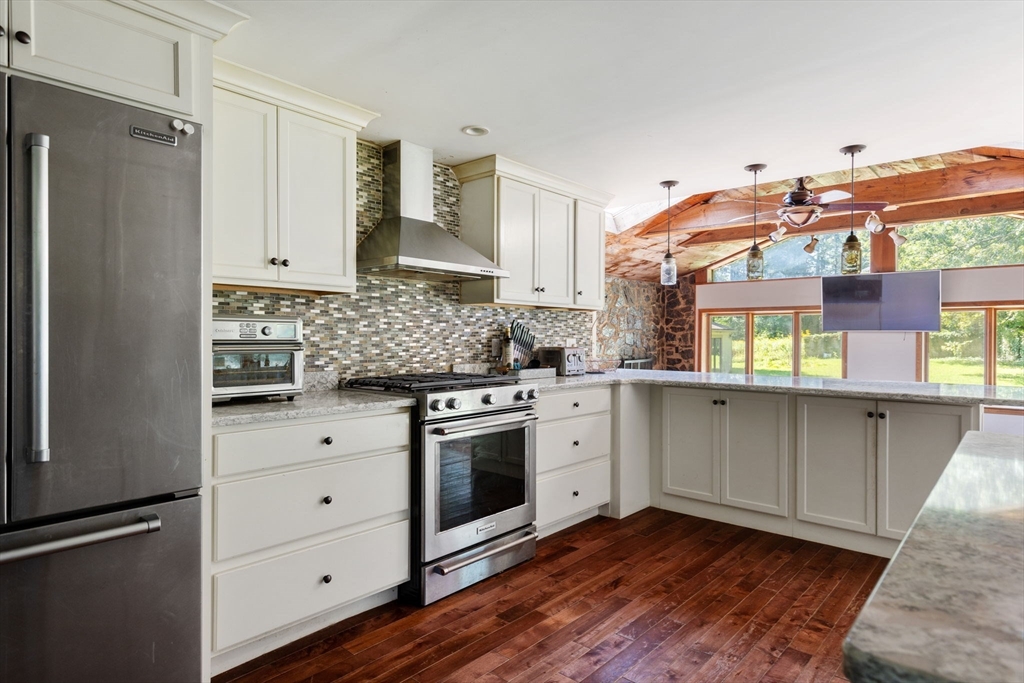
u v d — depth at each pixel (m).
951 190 5.16
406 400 2.47
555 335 4.43
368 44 2.15
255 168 2.35
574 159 3.54
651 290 9.48
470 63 2.30
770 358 8.74
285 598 2.10
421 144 3.24
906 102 2.70
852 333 7.93
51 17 1.55
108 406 1.59
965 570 0.61
